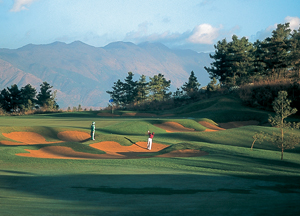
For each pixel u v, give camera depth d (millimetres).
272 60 84375
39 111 82750
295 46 83812
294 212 7531
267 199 9922
